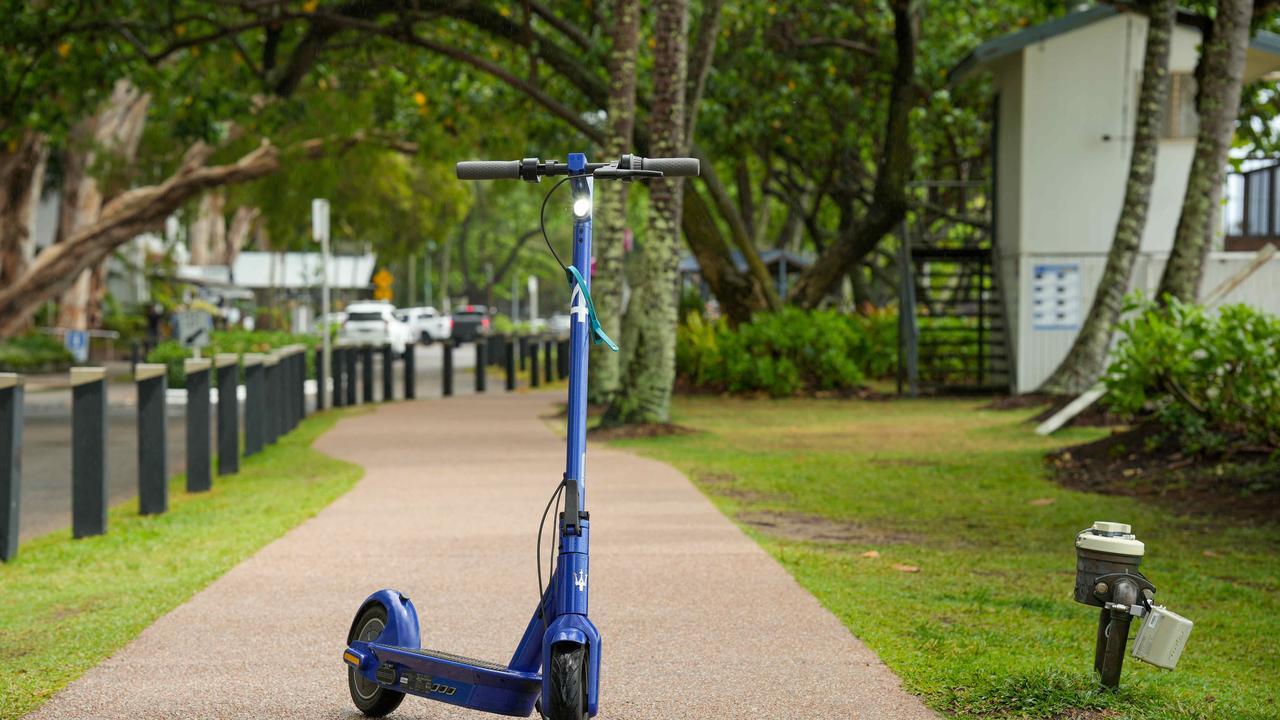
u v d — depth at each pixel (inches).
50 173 1934.1
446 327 2701.8
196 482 485.1
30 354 1481.3
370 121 1307.8
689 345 1040.2
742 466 531.8
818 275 1079.6
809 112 1200.8
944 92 1127.6
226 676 214.2
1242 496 406.9
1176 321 478.9
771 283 1074.1
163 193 1336.1
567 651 153.4
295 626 249.8
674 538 350.0
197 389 485.1
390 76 1127.6
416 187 1979.6
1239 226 1063.6
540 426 734.5
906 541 354.3
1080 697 190.5
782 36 1151.6
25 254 1459.2
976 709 189.2
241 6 885.2
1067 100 912.9
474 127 1173.1
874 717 188.2
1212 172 631.2
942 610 261.6
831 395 955.3
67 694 202.7
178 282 2223.2
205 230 2465.6
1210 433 461.1
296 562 318.7
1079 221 916.6
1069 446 544.7
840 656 223.3
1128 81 907.4
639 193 1633.9
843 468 523.5
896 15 1009.5
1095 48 909.2
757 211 1998.0
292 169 1359.5
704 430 699.4
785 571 302.7
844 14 1103.0
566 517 159.6
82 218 1556.3
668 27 682.2
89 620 255.9
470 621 253.9
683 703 196.7
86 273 1809.8
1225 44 627.8
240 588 287.0
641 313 683.4
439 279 4284.0
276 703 199.3
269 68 964.0
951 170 1428.4
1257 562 321.1
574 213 167.2
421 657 177.9
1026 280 924.0
